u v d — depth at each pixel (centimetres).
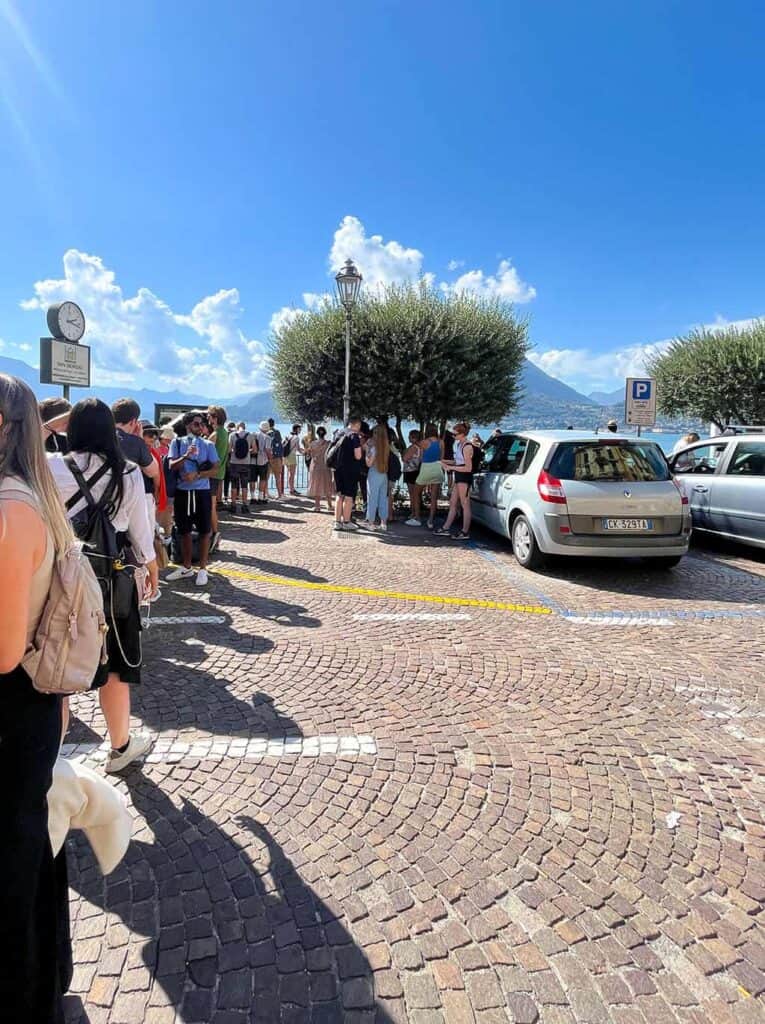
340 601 593
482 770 305
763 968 197
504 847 249
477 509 950
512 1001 183
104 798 183
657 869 239
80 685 155
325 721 350
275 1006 180
